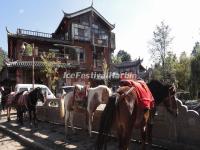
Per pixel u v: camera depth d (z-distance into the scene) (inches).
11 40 1357.0
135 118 214.4
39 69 1237.1
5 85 1446.9
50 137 394.9
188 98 956.0
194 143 266.5
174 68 1259.2
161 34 1334.9
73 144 343.3
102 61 1596.9
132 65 1936.5
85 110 378.3
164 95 271.4
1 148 366.6
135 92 219.6
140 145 316.5
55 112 531.2
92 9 1545.3
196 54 1070.4
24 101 510.3
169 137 292.4
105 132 213.3
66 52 1453.0
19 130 474.9
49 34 1397.6
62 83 1318.9
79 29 1515.7
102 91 357.4
